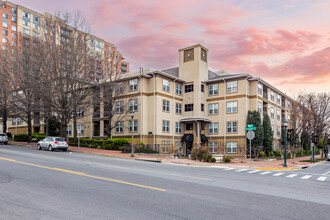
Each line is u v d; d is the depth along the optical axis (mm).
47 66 32656
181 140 41000
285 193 10305
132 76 38656
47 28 34281
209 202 8438
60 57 32094
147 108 38562
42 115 34188
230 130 39562
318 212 7629
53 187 10125
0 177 11945
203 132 41156
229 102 40188
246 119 38438
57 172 13641
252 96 39625
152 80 38531
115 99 37250
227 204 8250
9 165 15672
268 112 44156
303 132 44875
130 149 30438
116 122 37438
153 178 12859
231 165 23312
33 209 7293
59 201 8148
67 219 6512
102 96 36812
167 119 39500
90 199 8461
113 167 16703
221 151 37406
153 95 38156
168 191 9914
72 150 31688
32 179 11625
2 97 39062
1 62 37094
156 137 37406
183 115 42375
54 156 23188
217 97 41406
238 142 38594
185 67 43000
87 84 34688
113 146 33406
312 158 36688
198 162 24641
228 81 40688
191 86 42062
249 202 8586
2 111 41719
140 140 37188
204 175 14891
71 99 33094
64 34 33812
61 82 32312
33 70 33094
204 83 42469
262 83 41844
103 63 37406
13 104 37000
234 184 12047
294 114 39844
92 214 6922
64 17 33781
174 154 32406
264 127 39781
